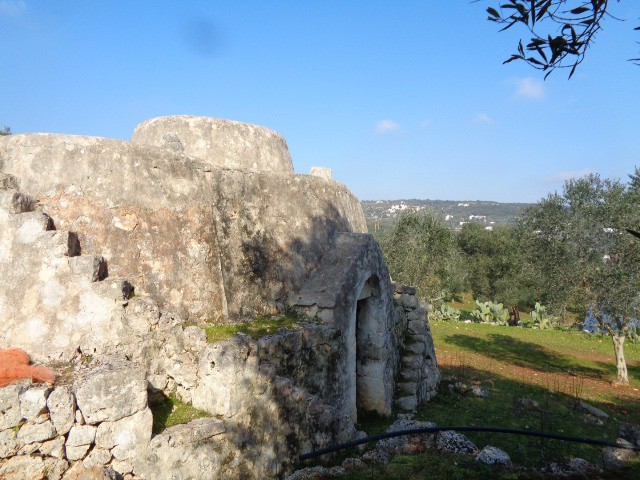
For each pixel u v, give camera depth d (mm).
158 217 6406
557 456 7211
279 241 7996
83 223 5820
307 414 6465
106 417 4625
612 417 11016
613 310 15805
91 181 5953
